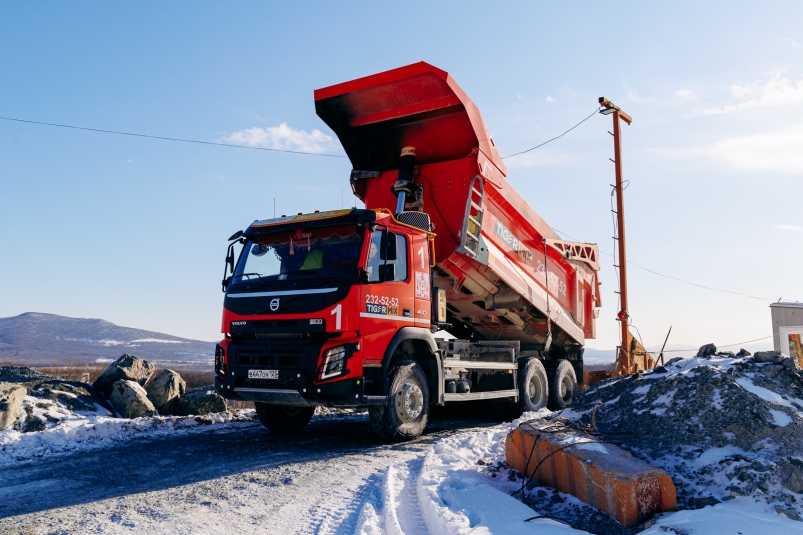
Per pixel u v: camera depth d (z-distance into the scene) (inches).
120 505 191.9
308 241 309.7
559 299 514.9
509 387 426.3
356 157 436.8
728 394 200.8
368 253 296.2
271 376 289.6
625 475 159.2
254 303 304.2
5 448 291.6
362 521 175.9
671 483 163.0
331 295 283.4
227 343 313.0
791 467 164.2
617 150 787.4
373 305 295.3
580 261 539.2
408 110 393.1
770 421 186.7
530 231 471.2
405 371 313.9
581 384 548.7
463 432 370.0
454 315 473.7
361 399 281.9
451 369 365.7
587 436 210.2
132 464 260.5
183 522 174.9
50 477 235.9
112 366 419.5
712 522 140.9
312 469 249.8
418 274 333.4
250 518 182.1
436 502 182.2
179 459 271.7
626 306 741.9
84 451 294.2
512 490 202.2
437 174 404.8
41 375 407.5
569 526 157.8
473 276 411.8
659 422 209.8
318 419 428.8
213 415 391.2
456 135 395.2
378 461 266.7
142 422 350.0
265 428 374.6
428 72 362.9
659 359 585.3
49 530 165.5
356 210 304.2
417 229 340.2
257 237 327.6
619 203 776.3
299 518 183.6
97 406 383.9
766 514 148.3
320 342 283.1
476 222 388.8
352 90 386.3
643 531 143.3
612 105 780.6
